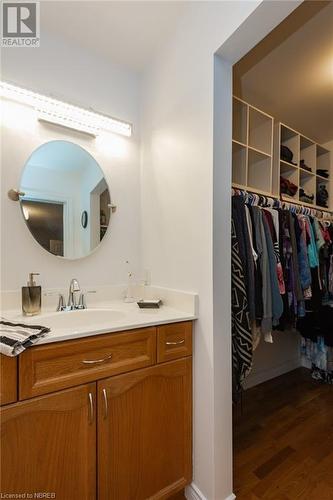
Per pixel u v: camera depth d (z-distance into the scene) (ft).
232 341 4.39
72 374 3.05
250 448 4.98
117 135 5.56
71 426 3.03
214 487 3.65
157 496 3.64
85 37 4.85
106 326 3.37
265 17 3.17
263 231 5.11
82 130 5.04
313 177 8.34
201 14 4.00
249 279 4.65
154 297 5.08
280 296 5.11
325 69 5.79
